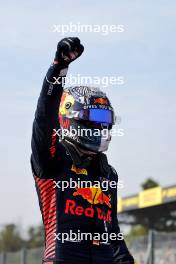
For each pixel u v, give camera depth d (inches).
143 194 1425.9
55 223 303.7
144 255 983.0
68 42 287.1
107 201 318.3
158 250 954.1
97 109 312.0
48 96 295.3
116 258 318.3
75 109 311.9
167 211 1552.7
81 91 315.6
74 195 306.7
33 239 2591.0
